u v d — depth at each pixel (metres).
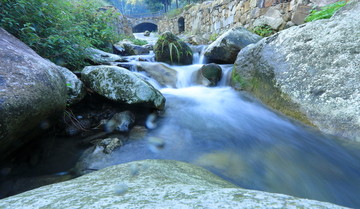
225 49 5.30
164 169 1.24
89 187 0.71
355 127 1.79
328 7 3.72
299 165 1.74
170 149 2.18
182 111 3.25
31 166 1.69
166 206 0.42
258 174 1.63
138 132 2.61
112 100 2.73
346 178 1.54
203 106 3.44
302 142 2.11
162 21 21.69
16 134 1.33
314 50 2.49
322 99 2.15
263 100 3.03
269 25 6.33
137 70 4.77
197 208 0.39
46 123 1.74
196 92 4.13
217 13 10.02
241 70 3.84
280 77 2.76
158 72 4.92
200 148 2.19
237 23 8.24
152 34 24.53
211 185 1.02
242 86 3.71
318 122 2.11
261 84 3.16
